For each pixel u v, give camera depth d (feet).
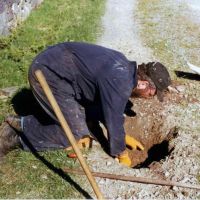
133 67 8.06
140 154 10.06
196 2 22.56
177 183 8.38
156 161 9.45
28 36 16.02
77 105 8.70
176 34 17.51
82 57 8.13
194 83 12.85
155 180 8.41
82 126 8.71
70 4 21.27
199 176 8.75
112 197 8.00
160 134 10.55
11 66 13.05
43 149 9.00
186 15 20.18
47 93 7.44
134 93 8.30
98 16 19.43
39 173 8.42
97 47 8.31
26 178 8.28
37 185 8.11
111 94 7.93
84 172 7.68
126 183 8.36
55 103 7.43
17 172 8.41
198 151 9.55
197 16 20.16
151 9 21.02
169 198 8.05
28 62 13.38
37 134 8.90
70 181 8.27
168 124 10.66
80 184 8.21
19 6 17.58
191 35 17.47
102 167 8.75
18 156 8.84
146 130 10.76
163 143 10.39
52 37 16.15
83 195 7.96
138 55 15.10
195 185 8.40
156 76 8.11
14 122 9.02
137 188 8.25
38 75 7.45
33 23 18.03
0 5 15.49
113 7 21.11
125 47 15.85
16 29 16.76
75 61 8.18
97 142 9.57
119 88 7.87
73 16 19.24
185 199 8.04
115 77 7.86
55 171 8.50
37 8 20.24
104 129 10.03
